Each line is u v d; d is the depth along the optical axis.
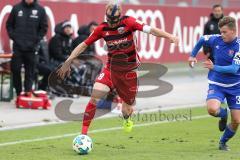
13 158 28.50
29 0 46.78
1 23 50.44
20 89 47.78
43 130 37.34
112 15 29.70
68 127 38.62
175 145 32.75
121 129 38.16
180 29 70.38
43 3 53.56
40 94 46.03
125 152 30.45
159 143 33.34
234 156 29.67
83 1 61.47
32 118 41.72
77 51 30.62
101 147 31.83
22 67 50.94
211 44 30.30
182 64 76.75
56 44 50.50
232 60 29.70
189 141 34.06
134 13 63.97
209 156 29.53
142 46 64.69
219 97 30.06
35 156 29.03
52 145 32.31
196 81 67.12
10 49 51.00
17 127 38.22
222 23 29.23
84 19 58.19
